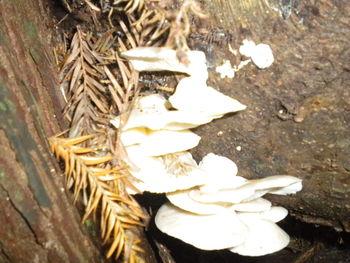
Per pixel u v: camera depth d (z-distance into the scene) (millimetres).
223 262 322
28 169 158
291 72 181
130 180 192
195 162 209
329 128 193
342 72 176
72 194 180
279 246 212
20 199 159
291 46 175
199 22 179
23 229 163
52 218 167
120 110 191
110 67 204
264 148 209
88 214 176
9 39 164
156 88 202
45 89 183
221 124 204
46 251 169
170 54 169
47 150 170
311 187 218
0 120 152
